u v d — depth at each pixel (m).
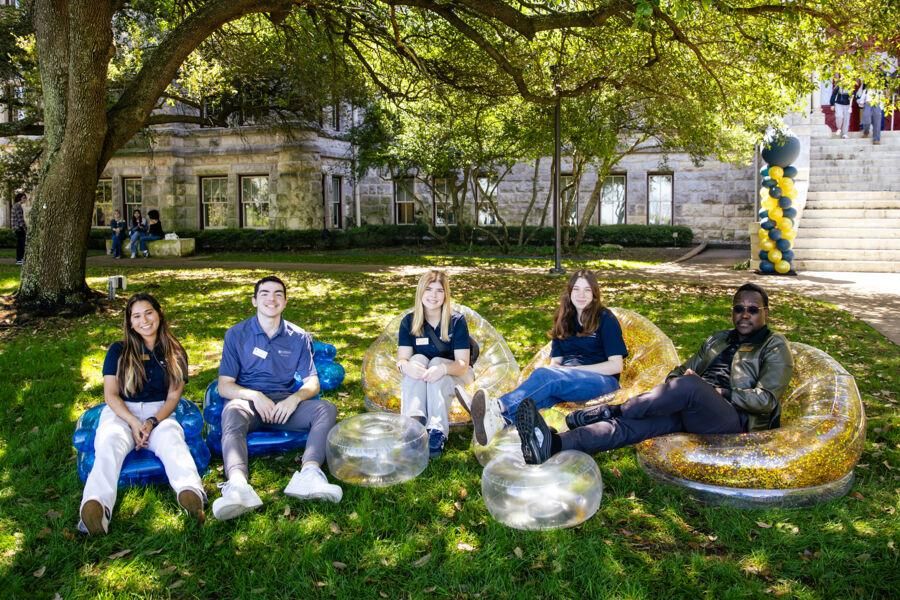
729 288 12.26
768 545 3.34
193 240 21.56
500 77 12.62
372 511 3.71
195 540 3.47
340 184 25.23
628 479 4.08
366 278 14.08
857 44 10.09
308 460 4.04
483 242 24.83
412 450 4.09
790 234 14.54
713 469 3.75
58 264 9.60
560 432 4.29
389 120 19.83
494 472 3.62
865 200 16.69
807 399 4.18
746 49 10.49
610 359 4.71
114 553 3.36
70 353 7.34
